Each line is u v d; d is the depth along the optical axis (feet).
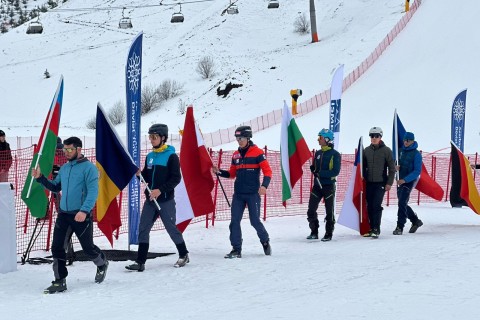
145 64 365.81
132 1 504.84
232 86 272.31
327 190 54.24
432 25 270.26
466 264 39.88
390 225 65.16
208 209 48.62
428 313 27.32
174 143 200.75
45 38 449.06
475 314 26.99
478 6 271.69
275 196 82.94
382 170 55.31
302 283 35.47
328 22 335.67
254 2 392.06
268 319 26.96
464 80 216.33
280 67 282.36
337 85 71.00
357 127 194.49
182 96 290.56
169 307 30.09
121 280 37.58
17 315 28.89
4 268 39.96
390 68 241.35
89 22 472.44
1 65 409.69
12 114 335.67
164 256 46.88
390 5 326.65
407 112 199.62
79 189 34.68
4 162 68.28
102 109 40.52
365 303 29.55
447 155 123.13
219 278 37.81
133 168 40.29
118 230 54.70
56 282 34.27
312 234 55.57
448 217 71.97
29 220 61.67
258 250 49.73
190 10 466.70
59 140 58.65
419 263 40.88
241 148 46.37
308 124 202.18
